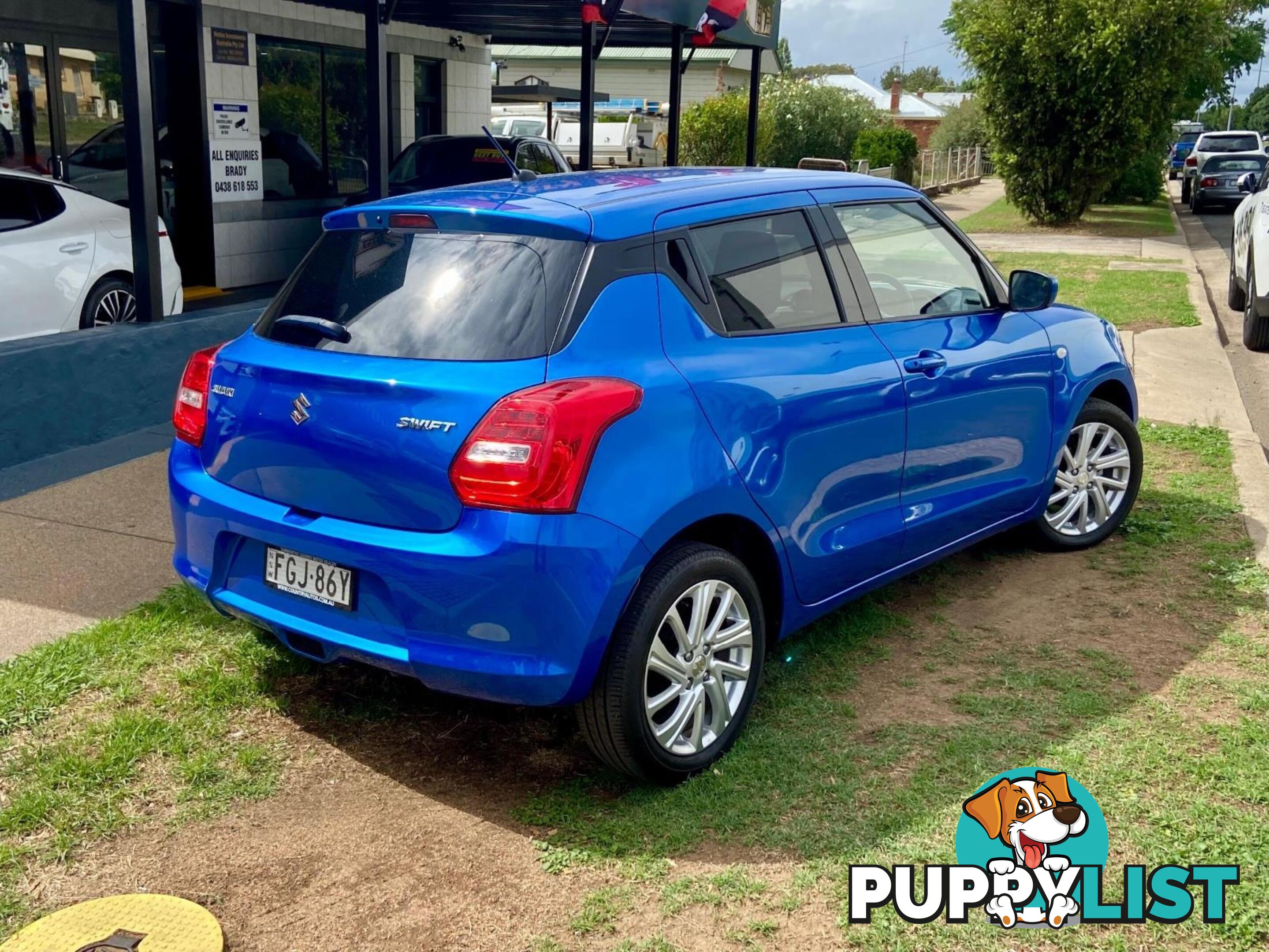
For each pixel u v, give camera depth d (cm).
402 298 341
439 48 1577
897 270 443
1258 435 801
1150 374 934
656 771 340
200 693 398
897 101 7800
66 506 578
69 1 1059
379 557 315
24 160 1037
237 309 795
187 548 376
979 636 453
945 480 451
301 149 1343
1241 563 523
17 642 430
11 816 324
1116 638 450
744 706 366
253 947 279
